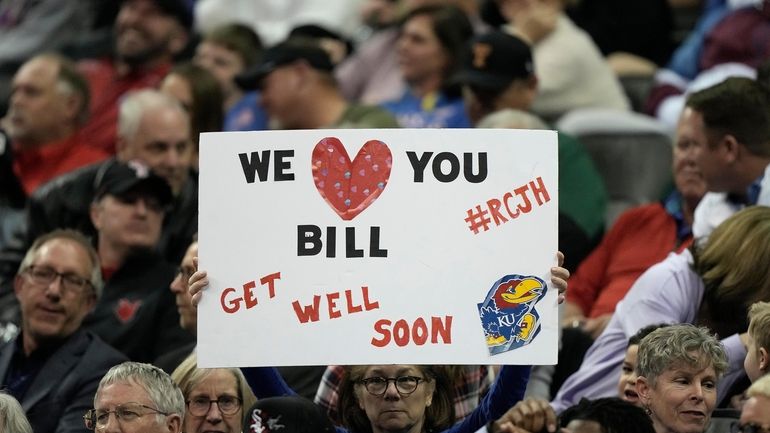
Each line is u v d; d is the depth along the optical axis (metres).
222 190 20.88
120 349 28.45
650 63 41.59
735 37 38.75
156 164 32.25
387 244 20.73
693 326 22.00
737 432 21.44
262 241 20.80
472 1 40.31
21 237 32.25
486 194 20.78
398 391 22.27
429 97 36.00
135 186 29.17
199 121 35.28
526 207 20.78
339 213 20.78
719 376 21.61
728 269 23.84
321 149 20.84
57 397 26.45
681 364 21.44
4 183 34.84
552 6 37.84
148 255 29.30
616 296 28.52
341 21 45.38
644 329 22.89
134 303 28.77
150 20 41.00
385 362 20.61
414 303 20.67
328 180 20.81
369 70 39.97
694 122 26.77
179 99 35.16
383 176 20.80
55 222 31.72
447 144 20.83
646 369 21.69
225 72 39.94
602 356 24.77
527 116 30.31
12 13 46.81
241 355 20.72
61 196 31.78
